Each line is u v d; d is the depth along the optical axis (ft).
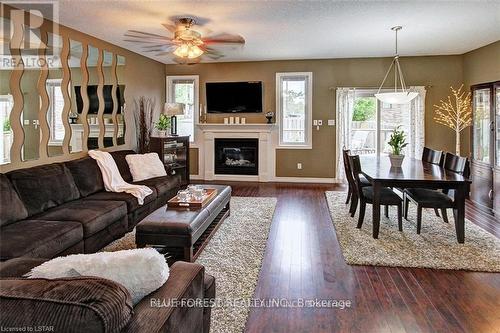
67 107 15.43
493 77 19.03
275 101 25.39
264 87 25.46
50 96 14.42
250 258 11.25
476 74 21.03
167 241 10.37
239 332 7.42
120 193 14.29
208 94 25.96
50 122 14.39
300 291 9.25
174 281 4.79
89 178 14.38
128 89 20.94
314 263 11.06
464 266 10.61
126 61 20.61
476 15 14.33
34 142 13.53
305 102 25.26
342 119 24.45
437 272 10.34
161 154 21.26
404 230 14.02
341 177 24.88
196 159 26.86
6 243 8.61
